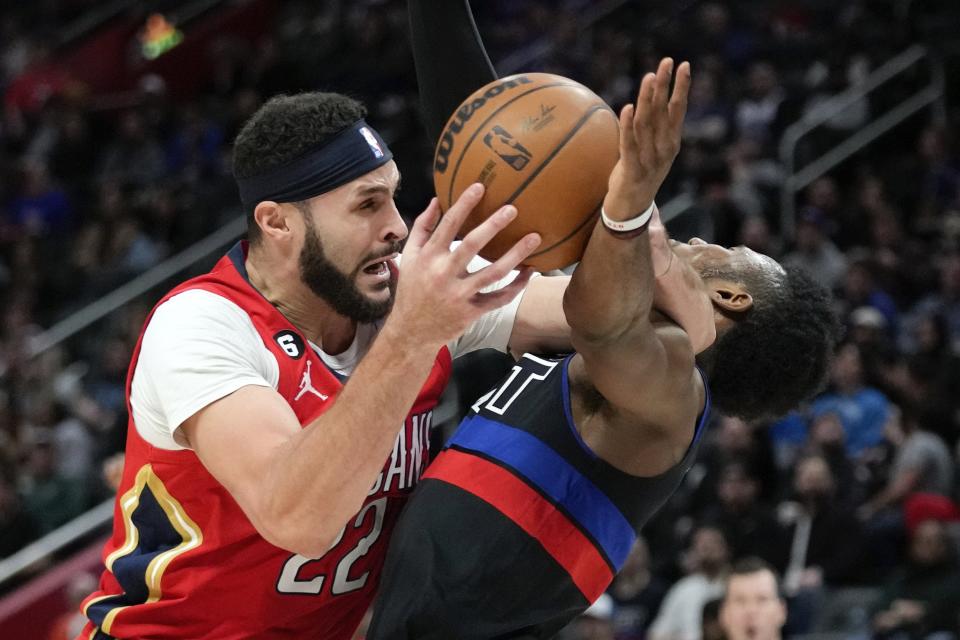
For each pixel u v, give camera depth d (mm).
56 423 12359
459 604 2947
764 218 12523
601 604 7758
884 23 15117
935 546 7852
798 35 15703
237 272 3193
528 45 16750
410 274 2486
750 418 3301
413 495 3158
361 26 17359
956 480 9070
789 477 9219
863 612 7918
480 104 2682
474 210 2625
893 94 13945
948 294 11273
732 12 16547
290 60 17562
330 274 3107
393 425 2574
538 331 3480
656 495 3018
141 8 20109
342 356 3287
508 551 2951
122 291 13336
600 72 15164
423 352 2521
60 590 9711
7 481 11414
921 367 9922
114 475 6707
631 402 2748
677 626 8047
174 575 3117
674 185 12820
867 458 9344
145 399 3053
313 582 3152
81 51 19562
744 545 8695
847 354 9836
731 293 3152
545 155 2590
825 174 13383
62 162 17109
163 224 15117
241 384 2904
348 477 2576
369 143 3113
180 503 3107
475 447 3084
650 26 16609
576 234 2623
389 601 3029
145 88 17781
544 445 3000
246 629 3146
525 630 3055
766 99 14297
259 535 3055
